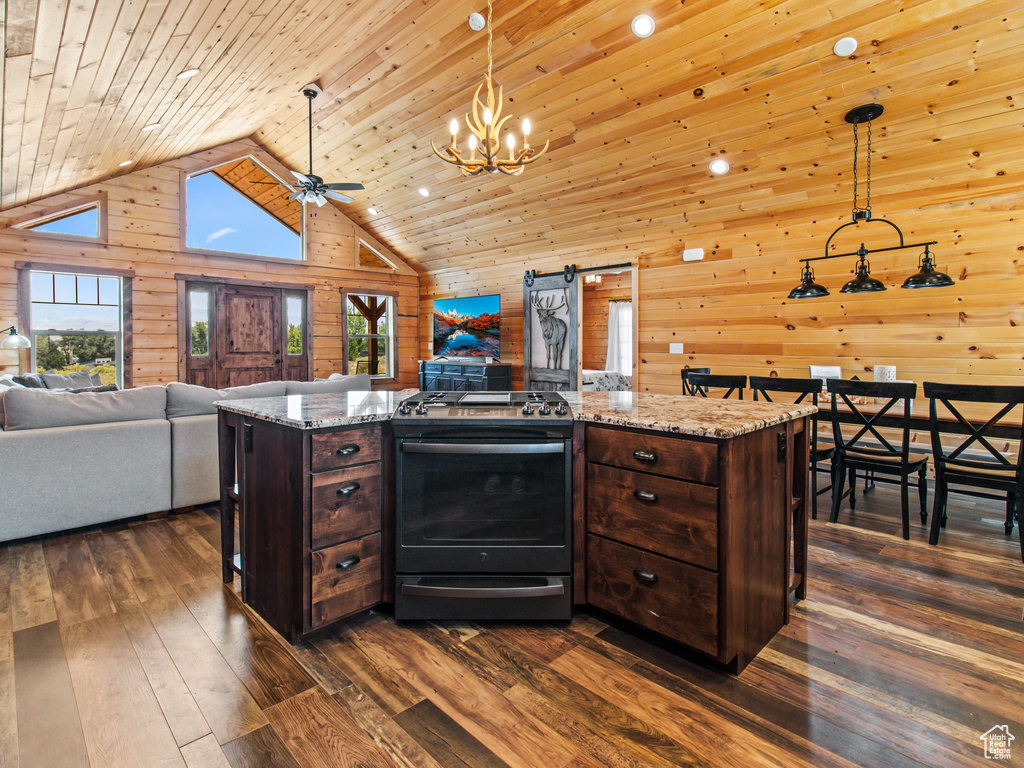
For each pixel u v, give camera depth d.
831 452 3.37
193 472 3.43
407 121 5.03
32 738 1.44
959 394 2.80
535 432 2.00
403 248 7.98
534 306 6.63
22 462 2.82
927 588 2.37
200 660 1.82
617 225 5.53
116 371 6.00
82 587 2.38
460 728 1.49
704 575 1.70
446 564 2.05
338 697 1.63
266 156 6.85
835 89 3.36
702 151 4.20
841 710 1.56
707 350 5.14
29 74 2.66
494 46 3.82
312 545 1.90
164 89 3.71
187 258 6.39
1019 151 3.35
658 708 1.58
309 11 3.35
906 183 3.85
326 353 7.56
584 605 2.14
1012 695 1.63
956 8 2.75
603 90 3.93
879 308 4.13
